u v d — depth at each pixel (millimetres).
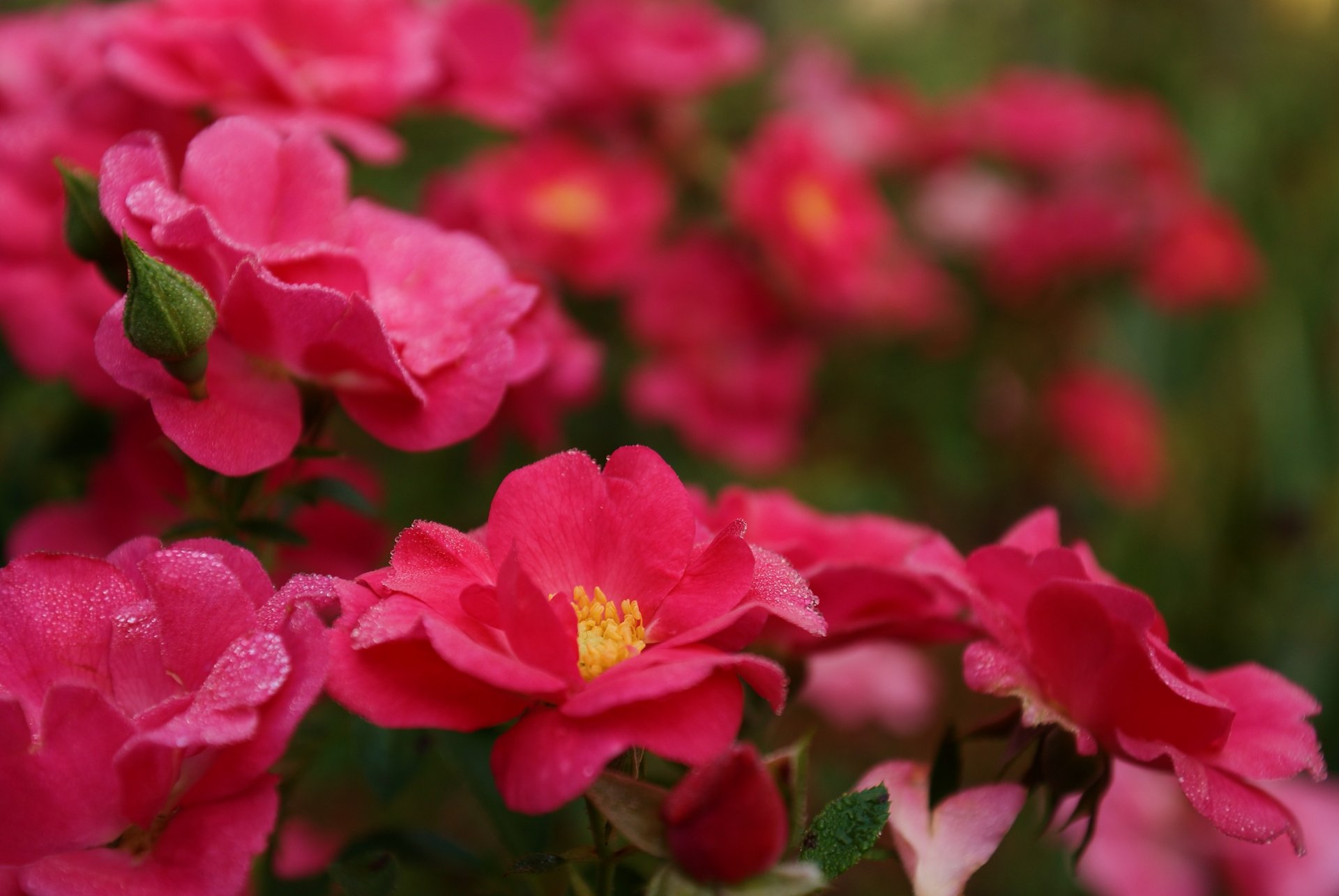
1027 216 697
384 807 347
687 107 610
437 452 528
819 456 771
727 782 275
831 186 598
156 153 319
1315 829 498
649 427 627
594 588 304
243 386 322
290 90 373
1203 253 720
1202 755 313
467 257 337
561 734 280
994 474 796
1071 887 551
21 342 377
